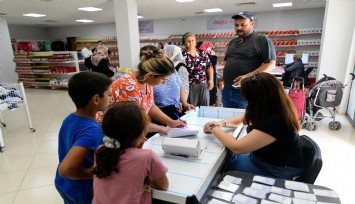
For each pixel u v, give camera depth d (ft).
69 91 3.89
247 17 8.94
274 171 5.06
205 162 4.20
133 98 5.16
